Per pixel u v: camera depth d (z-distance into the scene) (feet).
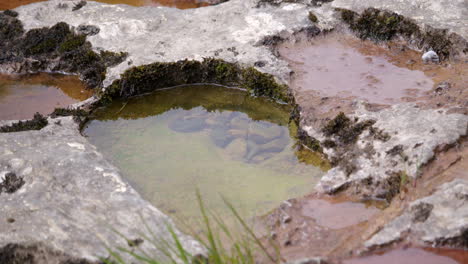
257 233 9.49
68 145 10.04
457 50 10.83
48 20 11.59
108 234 9.32
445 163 9.69
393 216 9.47
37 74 11.37
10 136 10.09
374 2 11.32
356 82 10.69
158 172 10.07
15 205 9.52
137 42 11.21
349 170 9.82
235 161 10.20
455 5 11.17
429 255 9.24
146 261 9.14
